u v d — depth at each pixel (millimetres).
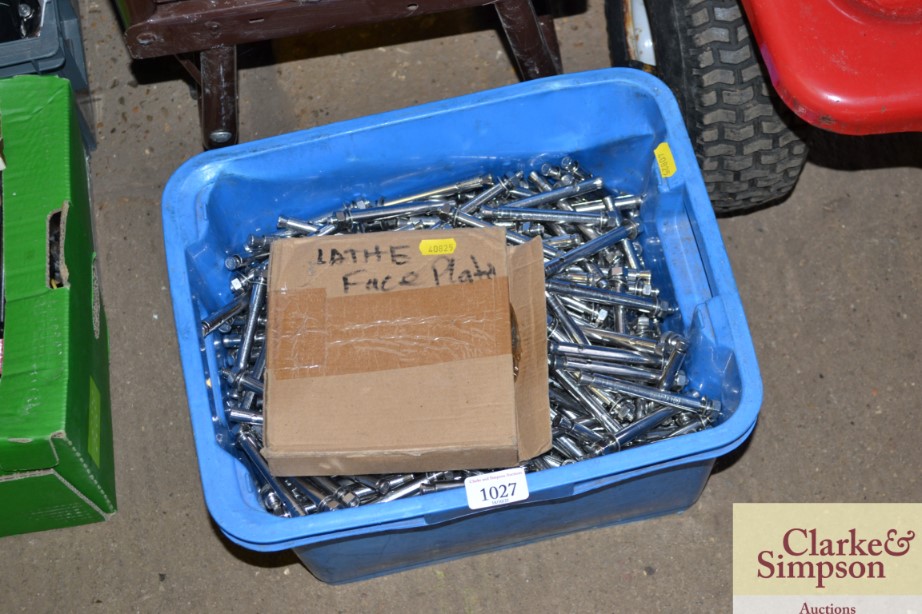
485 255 1500
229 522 1431
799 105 1410
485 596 1653
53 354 1571
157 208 1854
